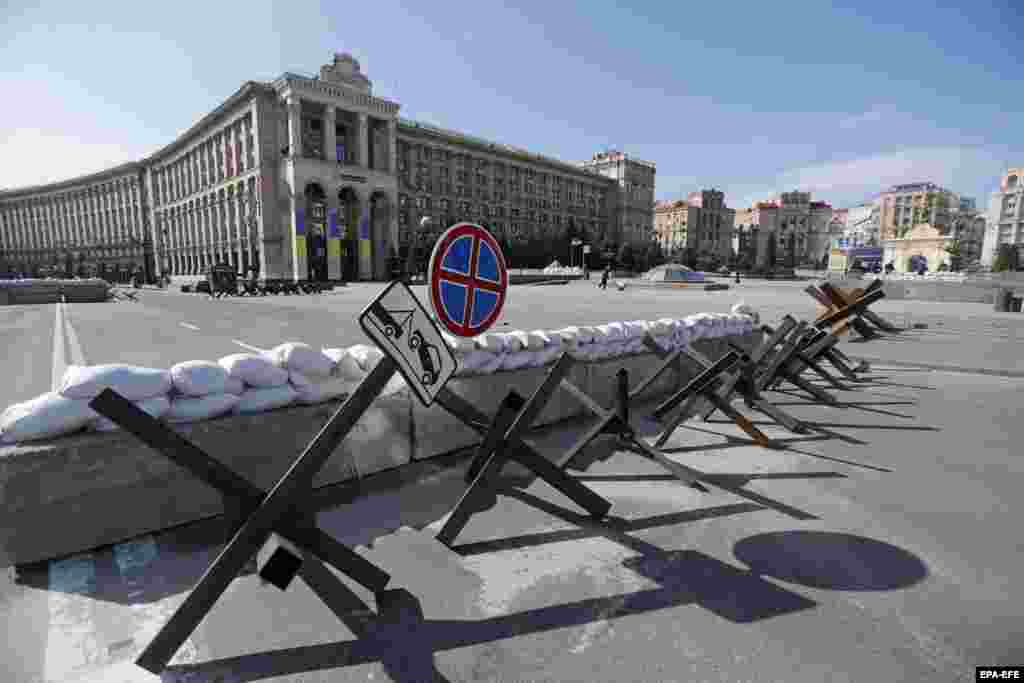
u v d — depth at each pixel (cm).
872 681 165
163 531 255
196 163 7594
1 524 213
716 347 670
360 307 2055
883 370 737
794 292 3114
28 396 573
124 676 167
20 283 2736
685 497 312
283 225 5994
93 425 240
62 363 779
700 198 13450
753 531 269
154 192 9162
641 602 208
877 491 321
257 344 980
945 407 533
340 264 6144
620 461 376
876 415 505
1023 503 302
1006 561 238
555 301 2245
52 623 190
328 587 210
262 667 171
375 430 339
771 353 635
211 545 246
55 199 11825
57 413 227
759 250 14438
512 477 342
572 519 283
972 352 858
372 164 6969
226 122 6519
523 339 437
